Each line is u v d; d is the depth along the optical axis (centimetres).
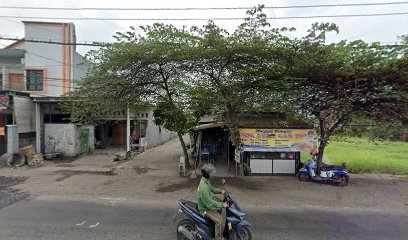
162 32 854
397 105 716
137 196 664
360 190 727
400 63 641
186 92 995
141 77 962
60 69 1672
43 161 1178
